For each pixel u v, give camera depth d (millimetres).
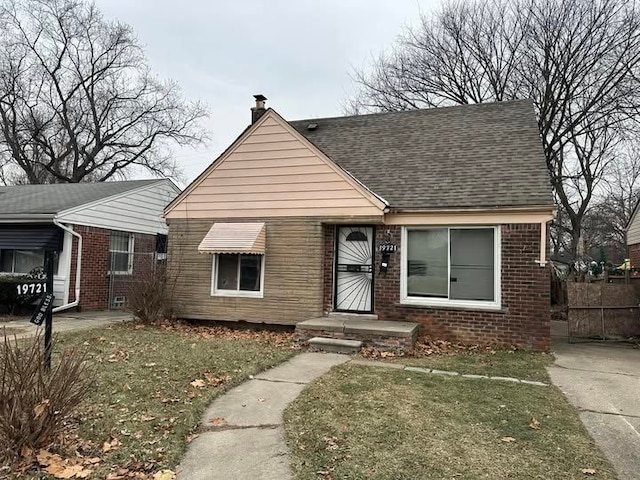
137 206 16656
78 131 32812
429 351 8398
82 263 13984
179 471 3623
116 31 32688
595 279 16219
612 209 33500
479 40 25078
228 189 11094
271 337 9719
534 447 4133
